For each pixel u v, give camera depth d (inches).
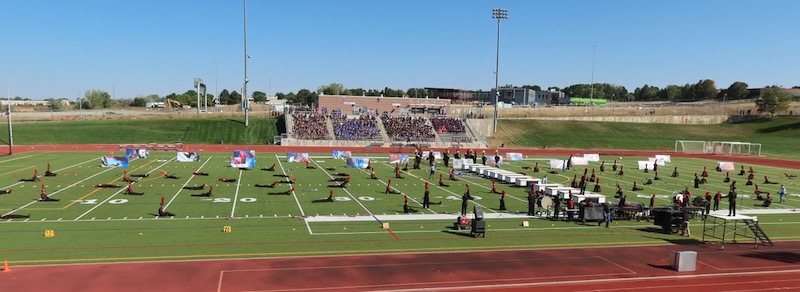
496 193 1402.6
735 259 796.6
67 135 2792.8
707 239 929.5
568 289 642.8
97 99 5851.4
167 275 650.8
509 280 670.5
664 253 822.5
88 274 646.5
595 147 3321.9
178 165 1881.2
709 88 7805.1
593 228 992.2
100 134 2856.8
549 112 4419.3
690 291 644.1
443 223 1002.7
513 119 3754.9
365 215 1057.5
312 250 784.3
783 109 4259.4
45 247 764.6
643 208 1093.1
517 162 2326.5
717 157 2898.6
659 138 3646.7
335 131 3051.2
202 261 713.6
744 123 4192.9
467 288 636.7
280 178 1579.7
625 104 6171.3
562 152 2965.1
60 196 1189.7
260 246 799.1
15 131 2775.6
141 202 1138.7
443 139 3129.9
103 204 1103.6
